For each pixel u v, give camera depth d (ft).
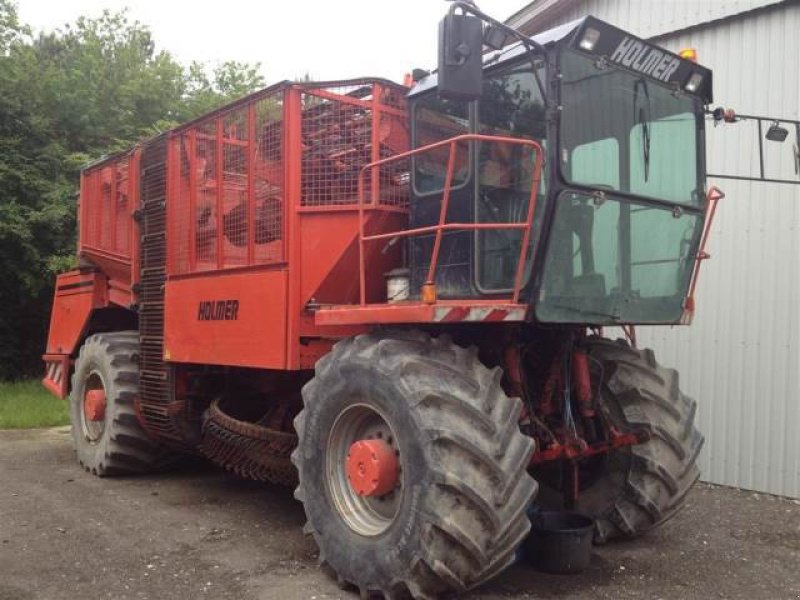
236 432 18.03
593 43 13.24
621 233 14.19
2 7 56.80
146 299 21.80
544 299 13.05
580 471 17.10
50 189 49.47
